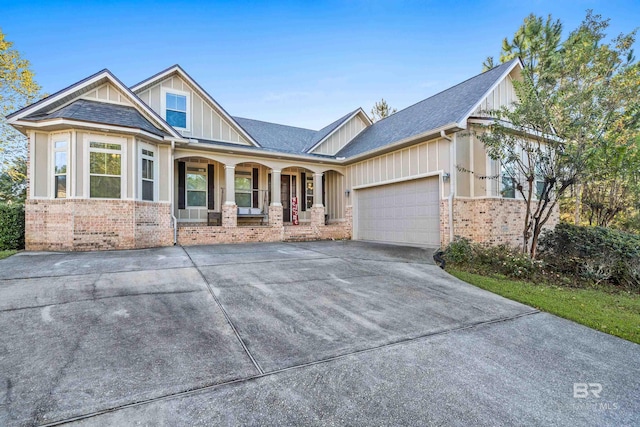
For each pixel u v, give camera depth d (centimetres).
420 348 353
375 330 398
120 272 629
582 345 374
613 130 782
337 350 341
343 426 224
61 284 537
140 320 400
